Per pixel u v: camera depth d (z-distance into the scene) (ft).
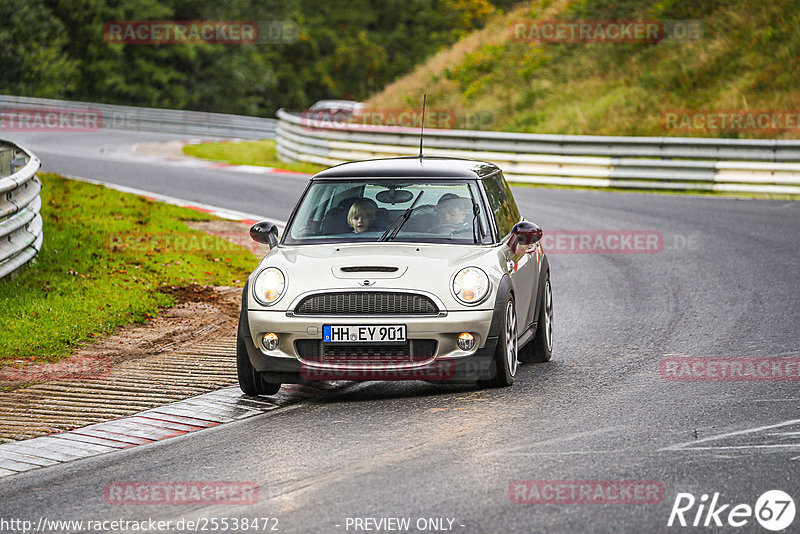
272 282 84.79
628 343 106.32
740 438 69.41
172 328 114.93
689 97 345.10
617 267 157.58
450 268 84.38
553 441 69.67
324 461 66.64
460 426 74.49
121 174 280.72
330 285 83.20
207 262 152.35
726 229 190.19
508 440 70.18
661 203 231.30
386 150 307.58
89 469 67.31
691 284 140.67
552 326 105.40
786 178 243.81
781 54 344.08
